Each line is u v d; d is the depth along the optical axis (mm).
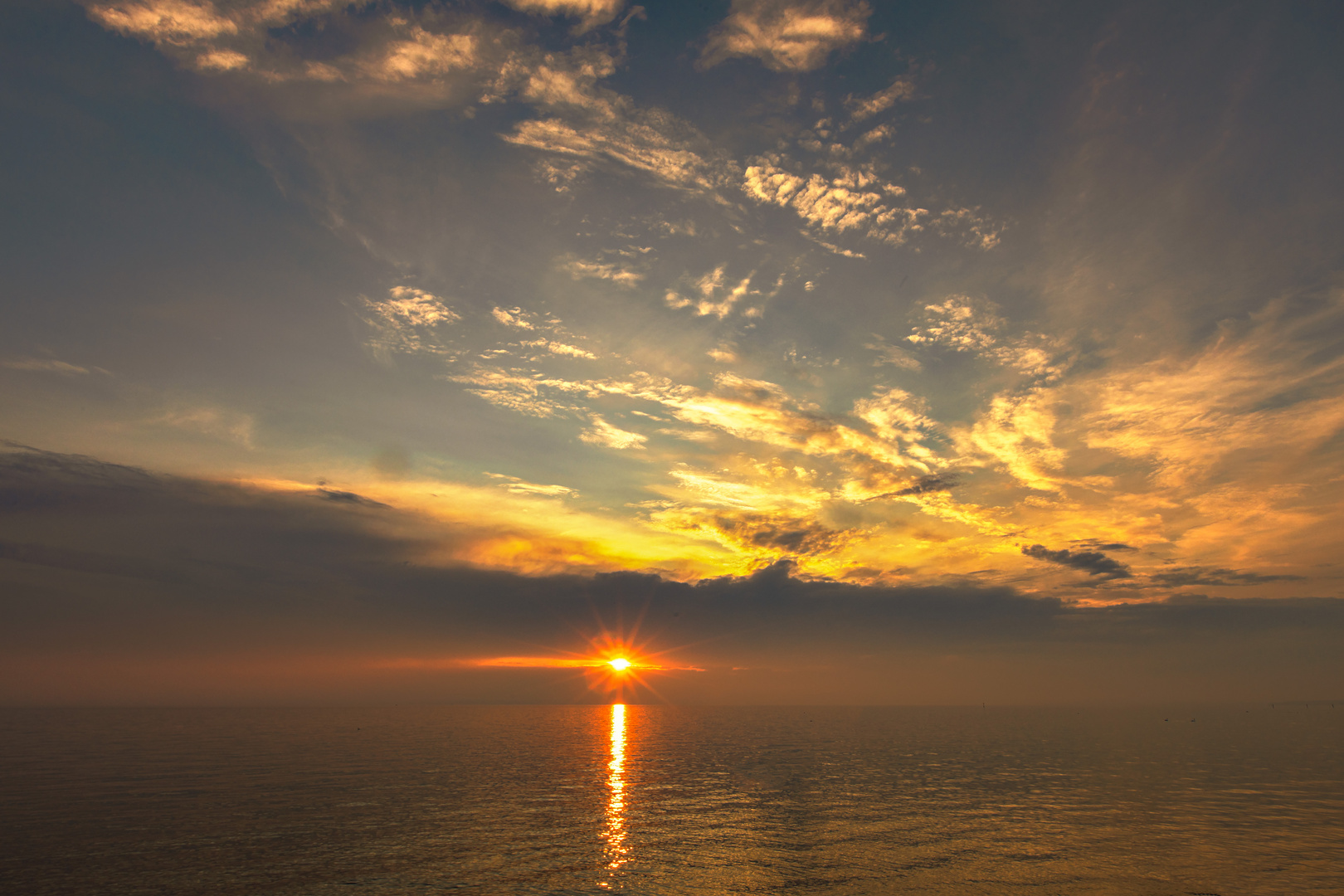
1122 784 64500
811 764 80688
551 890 32219
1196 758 85938
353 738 111250
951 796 57406
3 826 43406
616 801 54406
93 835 40969
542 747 100625
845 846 40125
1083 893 32438
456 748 96188
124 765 72812
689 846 39781
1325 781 66375
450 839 40750
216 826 43406
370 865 35344
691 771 73812
